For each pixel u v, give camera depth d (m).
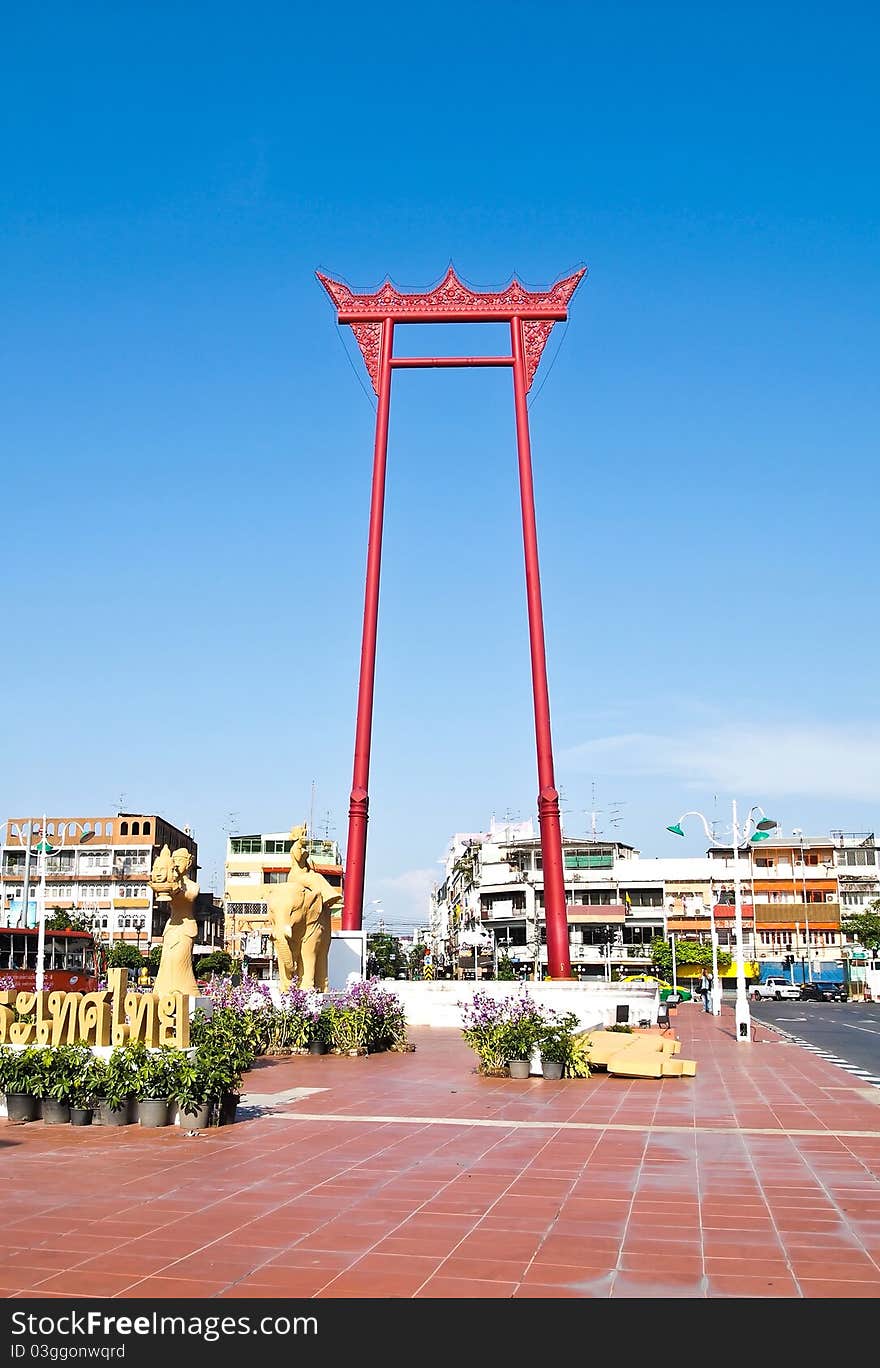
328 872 89.38
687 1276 8.14
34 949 59.00
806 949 93.75
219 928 110.69
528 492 41.88
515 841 97.31
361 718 39.84
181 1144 13.74
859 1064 26.14
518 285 43.69
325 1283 7.99
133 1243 8.97
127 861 96.12
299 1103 17.77
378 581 41.12
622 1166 12.31
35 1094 15.38
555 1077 21.58
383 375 43.25
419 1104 17.70
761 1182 11.42
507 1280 8.05
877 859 96.50
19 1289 7.88
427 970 102.62
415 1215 9.92
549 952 38.38
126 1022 16.31
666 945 87.69
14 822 96.94
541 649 40.47
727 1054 28.59
